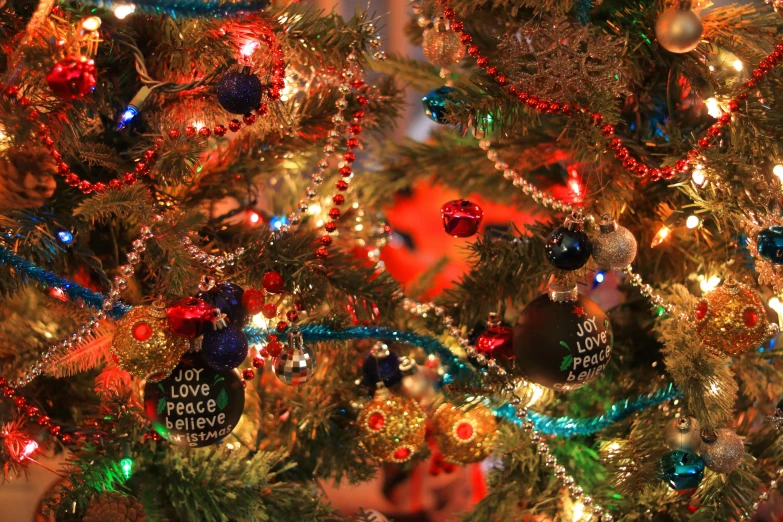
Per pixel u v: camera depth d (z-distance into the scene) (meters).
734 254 1.38
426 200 1.88
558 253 1.28
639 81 1.35
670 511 1.40
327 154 1.36
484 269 1.40
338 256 1.39
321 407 1.43
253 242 1.36
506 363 1.39
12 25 1.24
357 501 1.60
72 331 1.38
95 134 1.35
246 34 1.30
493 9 1.37
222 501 1.35
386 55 1.54
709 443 1.33
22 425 1.34
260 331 1.36
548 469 1.43
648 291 1.35
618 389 1.44
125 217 1.33
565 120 1.37
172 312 1.24
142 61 1.28
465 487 1.59
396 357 1.42
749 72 1.33
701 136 1.36
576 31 1.28
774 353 1.42
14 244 1.31
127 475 1.34
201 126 1.32
